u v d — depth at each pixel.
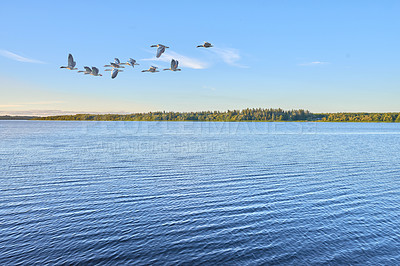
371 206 26.14
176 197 28.58
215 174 39.56
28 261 16.88
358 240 19.72
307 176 38.38
